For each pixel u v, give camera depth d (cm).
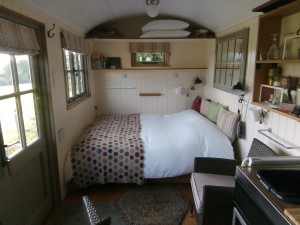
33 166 207
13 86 179
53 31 238
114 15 354
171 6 319
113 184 290
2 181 160
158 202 254
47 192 234
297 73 180
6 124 168
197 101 420
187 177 290
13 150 176
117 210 241
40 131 220
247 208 122
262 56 196
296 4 151
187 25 360
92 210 112
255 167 133
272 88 196
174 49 427
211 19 323
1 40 150
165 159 262
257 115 226
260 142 215
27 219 195
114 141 277
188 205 249
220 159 229
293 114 155
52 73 234
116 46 420
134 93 440
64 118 266
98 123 361
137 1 298
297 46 176
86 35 364
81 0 238
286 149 192
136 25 402
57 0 209
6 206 164
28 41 188
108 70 420
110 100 440
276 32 193
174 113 424
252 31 250
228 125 285
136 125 341
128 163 263
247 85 262
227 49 317
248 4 226
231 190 176
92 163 262
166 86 439
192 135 278
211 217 183
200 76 436
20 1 175
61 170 254
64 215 234
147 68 424
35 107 212
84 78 381
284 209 93
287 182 130
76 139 307
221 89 337
